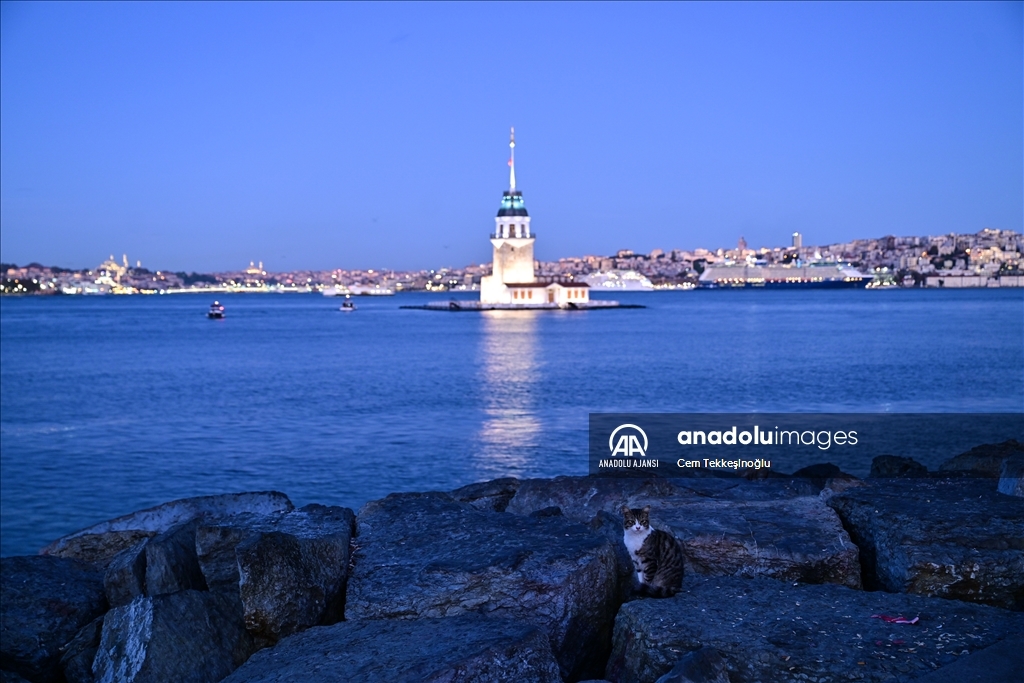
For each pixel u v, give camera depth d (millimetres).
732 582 8680
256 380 65750
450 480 28516
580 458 31922
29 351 103688
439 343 113438
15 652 9148
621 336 122375
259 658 7602
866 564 9516
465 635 7273
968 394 49031
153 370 76000
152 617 8406
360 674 6727
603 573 8484
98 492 27109
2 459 32719
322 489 27391
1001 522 8961
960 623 7461
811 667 6598
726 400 49750
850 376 61188
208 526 9844
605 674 7781
